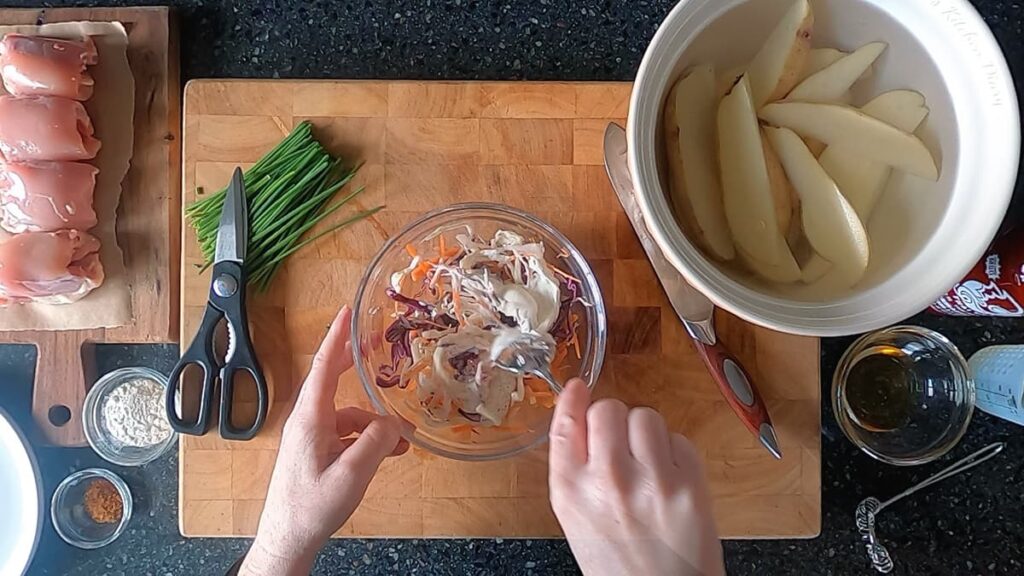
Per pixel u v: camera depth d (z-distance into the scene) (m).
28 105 0.86
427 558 0.92
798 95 0.64
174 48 0.91
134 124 0.90
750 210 0.61
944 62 0.61
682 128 0.61
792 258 0.62
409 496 0.85
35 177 0.86
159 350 0.93
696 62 0.63
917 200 0.63
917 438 0.88
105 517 0.92
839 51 0.65
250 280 0.85
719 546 0.66
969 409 0.86
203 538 0.92
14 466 0.91
